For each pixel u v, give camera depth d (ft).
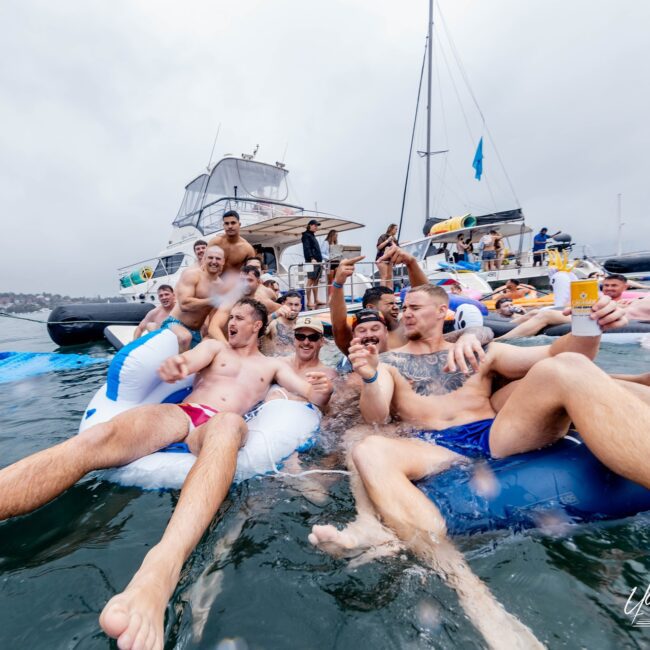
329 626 3.98
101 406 8.70
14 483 5.57
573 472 5.49
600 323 6.09
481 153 58.08
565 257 37.52
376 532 5.08
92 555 5.09
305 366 11.75
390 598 4.27
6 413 11.94
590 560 4.68
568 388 5.36
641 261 42.70
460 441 6.89
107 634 3.61
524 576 4.46
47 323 28.09
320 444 8.23
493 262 42.34
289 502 6.27
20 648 3.78
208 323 16.22
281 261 38.86
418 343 8.50
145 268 38.19
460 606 4.11
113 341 26.08
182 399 9.89
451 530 5.03
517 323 19.10
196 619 4.11
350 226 35.68
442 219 50.14
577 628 3.80
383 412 7.47
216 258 16.02
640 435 4.73
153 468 6.88
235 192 35.14
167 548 4.51
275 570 4.75
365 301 12.73
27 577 4.71
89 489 6.65
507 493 5.36
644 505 5.18
